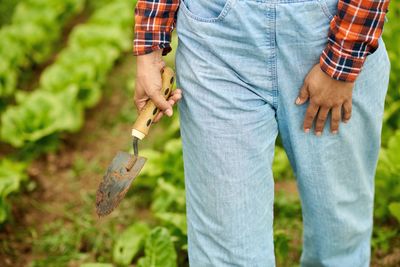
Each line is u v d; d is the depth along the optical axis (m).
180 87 2.07
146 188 3.75
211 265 2.12
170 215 3.09
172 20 2.03
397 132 3.25
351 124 2.04
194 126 2.03
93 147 4.30
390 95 3.82
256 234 2.08
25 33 5.25
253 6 1.83
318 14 1.82
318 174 2.10
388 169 3.16
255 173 2.02
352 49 1.81
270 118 2.02
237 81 1.95
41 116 4.18
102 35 5.21
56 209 3.73
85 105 4.59
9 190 3.48
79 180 3.97
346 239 2.31
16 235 3.53
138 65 2.08
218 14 1.88
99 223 3.55
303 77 1.93
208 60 1.95
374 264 3.07
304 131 2.02
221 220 2.04
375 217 3.30
